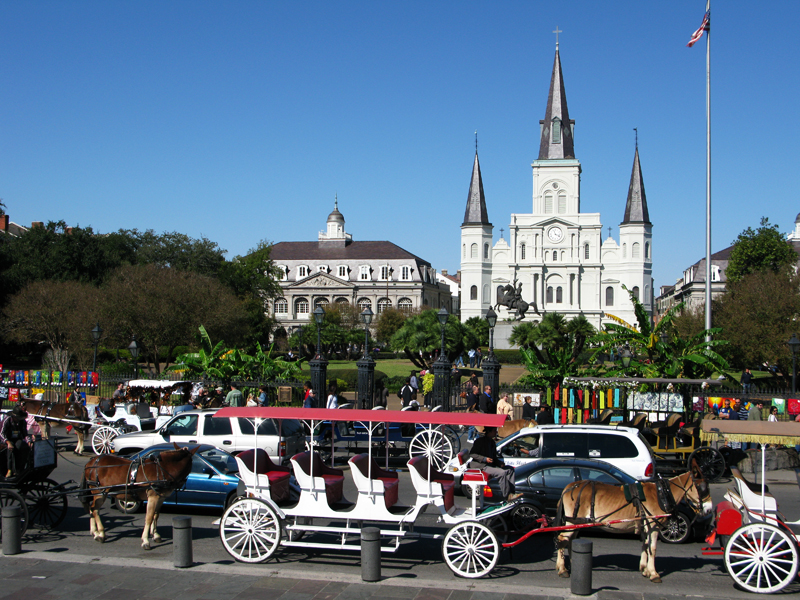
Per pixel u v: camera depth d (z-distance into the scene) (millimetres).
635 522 10719
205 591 9992
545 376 24688
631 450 14031
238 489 12344
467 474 11039
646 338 23734
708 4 30438
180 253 71062
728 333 44344
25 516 12523
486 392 26781
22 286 58125
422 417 11375
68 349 49094
